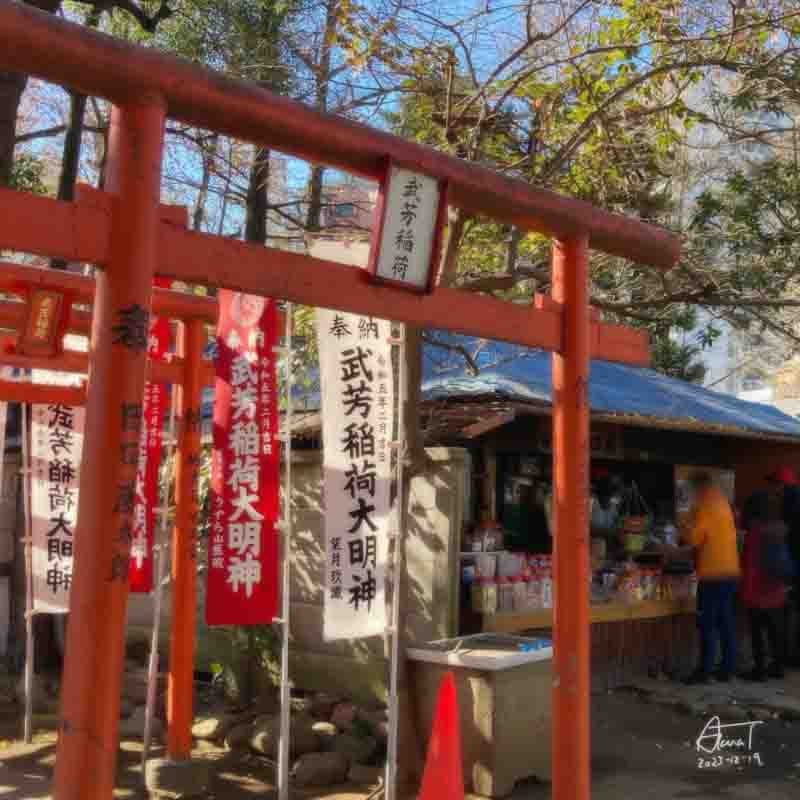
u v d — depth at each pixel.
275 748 6.47
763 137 9.70
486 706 5.95
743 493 10.63
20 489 9.20
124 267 3.18
